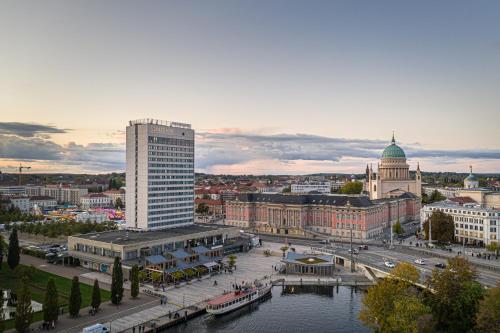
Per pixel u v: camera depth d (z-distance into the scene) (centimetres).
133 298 17150
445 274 12938
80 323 14362
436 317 12544
